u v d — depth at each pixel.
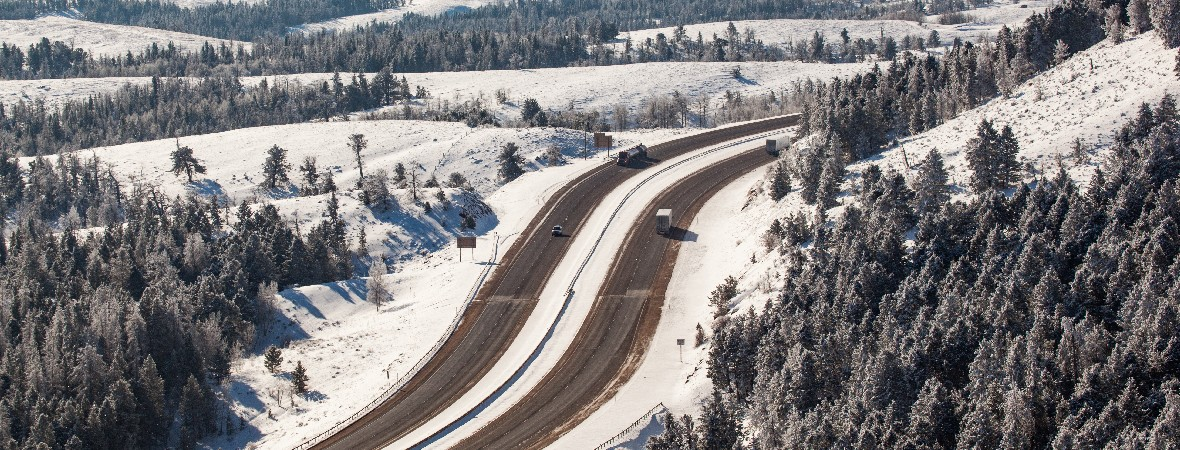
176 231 129.50
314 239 122.69
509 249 124.00
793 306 83.81
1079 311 74.94
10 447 88.12
